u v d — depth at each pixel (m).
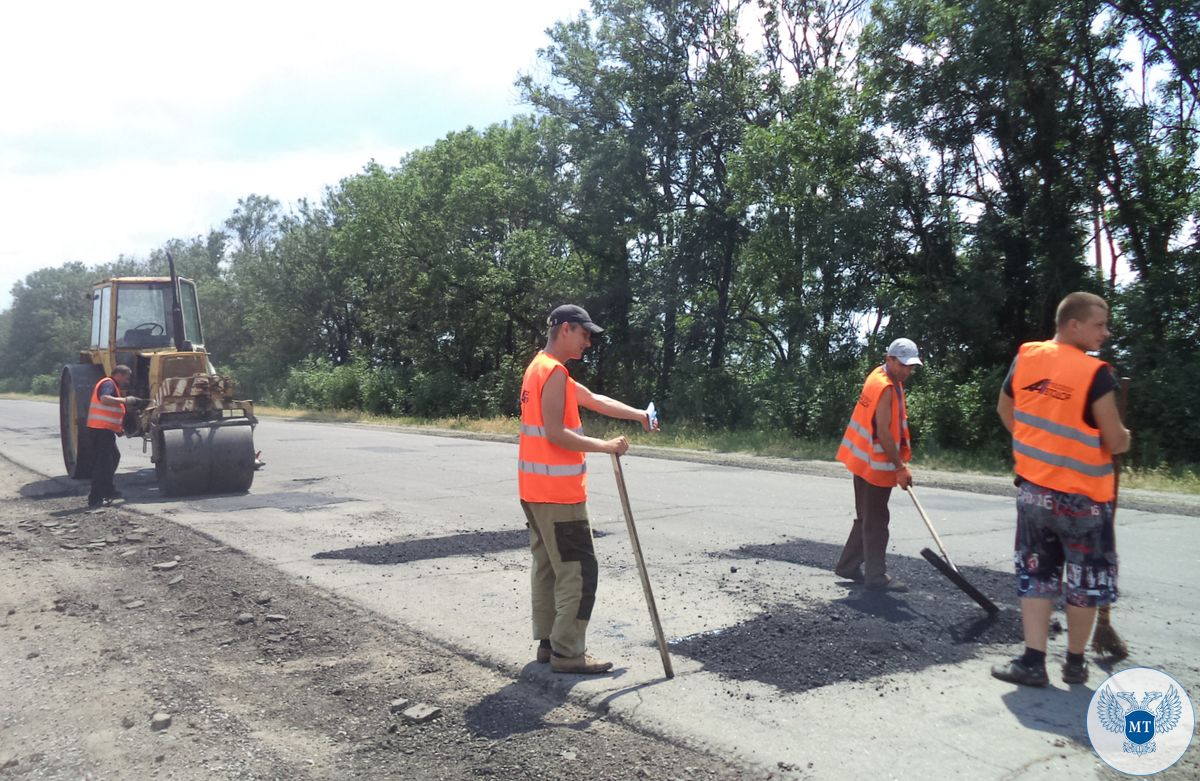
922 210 19.08
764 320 26.14
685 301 25.36
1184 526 8.70
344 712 4.09
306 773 3.51
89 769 3.62
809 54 24.30
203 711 4.16
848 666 4.45
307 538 8.03
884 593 5.84
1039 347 4.26
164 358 12.05
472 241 30.36
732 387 22.69
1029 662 4.20
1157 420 14.37
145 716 4.13
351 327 43.69
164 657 4.95
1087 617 4.14
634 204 25.75
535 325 30.75
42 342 76.50
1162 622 5.32
